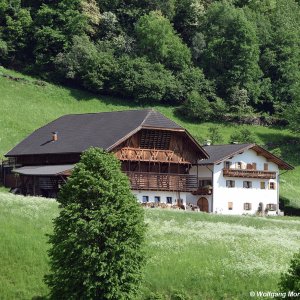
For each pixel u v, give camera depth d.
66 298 92.12
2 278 101.50
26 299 97.56
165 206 187.50
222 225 139.75
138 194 188.50
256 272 104.12
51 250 93.94
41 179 181.38
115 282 91.69
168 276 102.50
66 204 94.12
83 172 93.62
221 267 105.50
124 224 92.94
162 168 195.12
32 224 120.19
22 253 107.06
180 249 113.75
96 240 92.62
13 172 184.38
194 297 98.88
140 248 94.19
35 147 195.12
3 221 119.62
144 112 193.50
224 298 98.62
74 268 91.81
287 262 110.00
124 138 182.00
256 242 122.50
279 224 158.75
